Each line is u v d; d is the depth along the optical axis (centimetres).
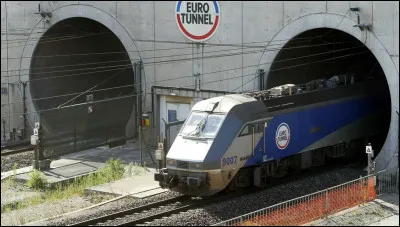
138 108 5394
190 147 3662
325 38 5197
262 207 3588
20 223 3434
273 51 4662
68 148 4934
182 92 5162
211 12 4934
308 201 3400
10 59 6069
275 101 3978
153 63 5291
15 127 6066
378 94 4844
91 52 6369
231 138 3669
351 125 4566
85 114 5238
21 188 4203
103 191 3969
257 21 4719
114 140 5334
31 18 5888
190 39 5056
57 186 4209
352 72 4962
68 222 3350
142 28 5306
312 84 4406
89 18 5581
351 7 4250
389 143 4166
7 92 6100
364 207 3612
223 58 4922
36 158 4619
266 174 3956
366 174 4269
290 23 4556
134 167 4591
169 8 5144
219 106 3766
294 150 4091
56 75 6147
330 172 4288
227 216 3428
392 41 4106
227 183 3672
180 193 3778
